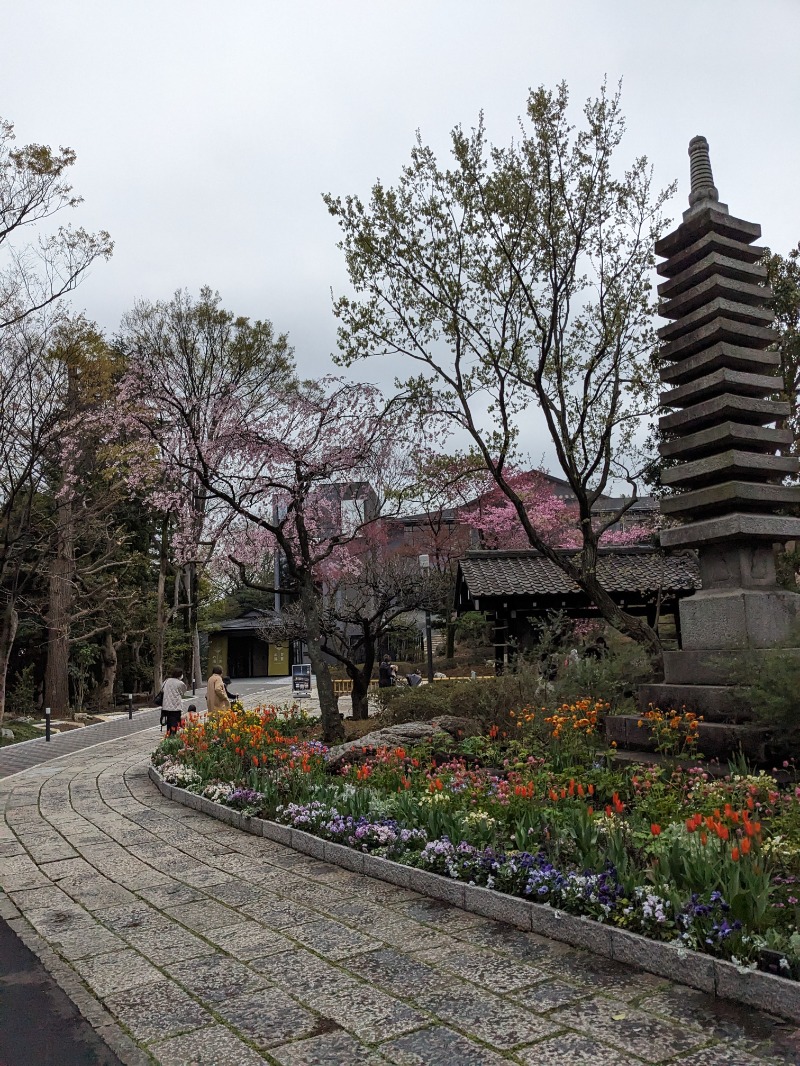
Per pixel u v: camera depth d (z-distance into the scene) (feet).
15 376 50.83
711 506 28.22
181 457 46.24
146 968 14.25
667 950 12.70
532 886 15.44
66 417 52.24
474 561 62.54
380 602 57.06
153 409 47.57
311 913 17.06
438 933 15.39
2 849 24.79
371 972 13.57
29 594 83.76
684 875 13.91
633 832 16.79
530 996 12.30
